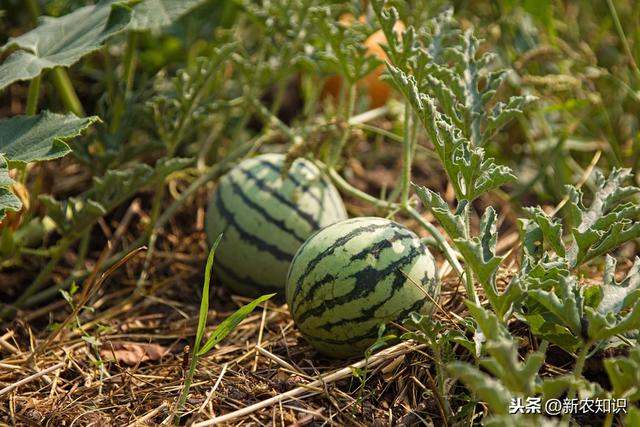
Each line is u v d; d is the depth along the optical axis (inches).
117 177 51.4
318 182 53.0
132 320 52.6
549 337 42.7
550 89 58.8
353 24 55.1
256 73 58.9
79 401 45.6
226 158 59.0
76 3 58.8
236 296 54.3
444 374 44.5
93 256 57.9
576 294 41.6
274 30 59.2
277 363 47.6
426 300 45.8
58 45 49.3
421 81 48.9
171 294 55.1
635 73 60.7
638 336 42.1
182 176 61.4
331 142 57.5
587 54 60.9
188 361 47.6
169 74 65.7
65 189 61.1
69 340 50.1
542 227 43.6
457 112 48.2
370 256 45.3
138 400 45.4
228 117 63.9
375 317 45.2
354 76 54.1
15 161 44.5
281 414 43.9
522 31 63.6
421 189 42.5
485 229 42.8
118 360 48.8
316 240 46.5
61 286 54.4
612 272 42.5
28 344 50.8
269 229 51.6
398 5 58.1
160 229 59.8
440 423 44.2
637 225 42.5
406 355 46.1
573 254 44.2
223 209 52.6
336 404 44.4
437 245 49.9
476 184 44.1
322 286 45.4
